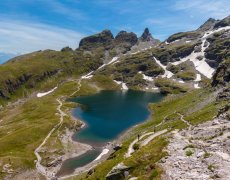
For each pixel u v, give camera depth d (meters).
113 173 50.44
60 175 144.88
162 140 57.44
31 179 142.62
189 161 44.53
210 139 54.28
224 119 70.88
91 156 166.38
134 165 50.34
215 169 40.03
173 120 178.25
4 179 140.62
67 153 171.12
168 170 42.62
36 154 169.12
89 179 81.56
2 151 175.62
